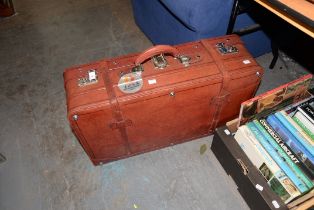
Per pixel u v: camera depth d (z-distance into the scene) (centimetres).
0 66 163
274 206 84
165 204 104
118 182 110
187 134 115
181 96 91
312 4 72
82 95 85
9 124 132
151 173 112
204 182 109
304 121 95
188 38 122
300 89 101
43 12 206
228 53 97
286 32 139
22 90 148
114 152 108
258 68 94
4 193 108
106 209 103
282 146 91
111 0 214
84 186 109
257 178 90
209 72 91
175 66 92
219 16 110
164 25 139
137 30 185
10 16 203
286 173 84
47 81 153
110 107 84
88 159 118
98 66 94
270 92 93
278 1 74
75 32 186
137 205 104
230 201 104
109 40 179
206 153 118
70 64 163
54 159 118
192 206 103
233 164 99
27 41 181
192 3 102
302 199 86
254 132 94
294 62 156
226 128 102
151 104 89
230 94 98
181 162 116
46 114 136
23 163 117
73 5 212
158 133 106
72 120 84
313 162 84
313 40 157
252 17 123
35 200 106
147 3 144
